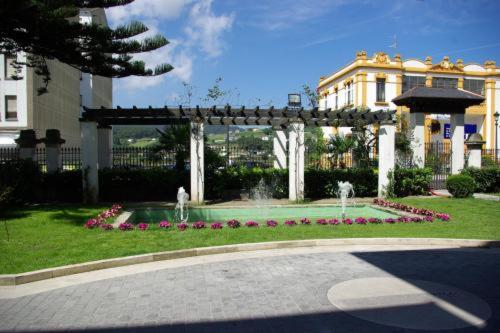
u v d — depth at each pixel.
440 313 4.91
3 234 8.98
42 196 15.20
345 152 19.64
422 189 17.19
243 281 6.15
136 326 4.54
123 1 13.13
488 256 7.73
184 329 4.45
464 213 12.38
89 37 12.80
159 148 16.70
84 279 6.32
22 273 6.22
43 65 15.63
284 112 15.32
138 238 8.65
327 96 40.12
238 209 13.38
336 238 8.78
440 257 7.64
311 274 6.51
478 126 36.59
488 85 35.72
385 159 16.38
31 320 4.73
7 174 12.99
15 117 36.50
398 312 4.94
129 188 15.95
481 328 4.48
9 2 10.72
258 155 19.30
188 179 16.06
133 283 6.09
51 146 15.59
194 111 14.85
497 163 21.12
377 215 13.09
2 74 35.91
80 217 11.08
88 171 14.52
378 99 33.06
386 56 32.94
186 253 7.67
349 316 4.82
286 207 13.65
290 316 4.81
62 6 11.80
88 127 14.53
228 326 4.54
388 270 6.74
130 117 15.77
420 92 18.67
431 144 20.75
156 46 13.77
